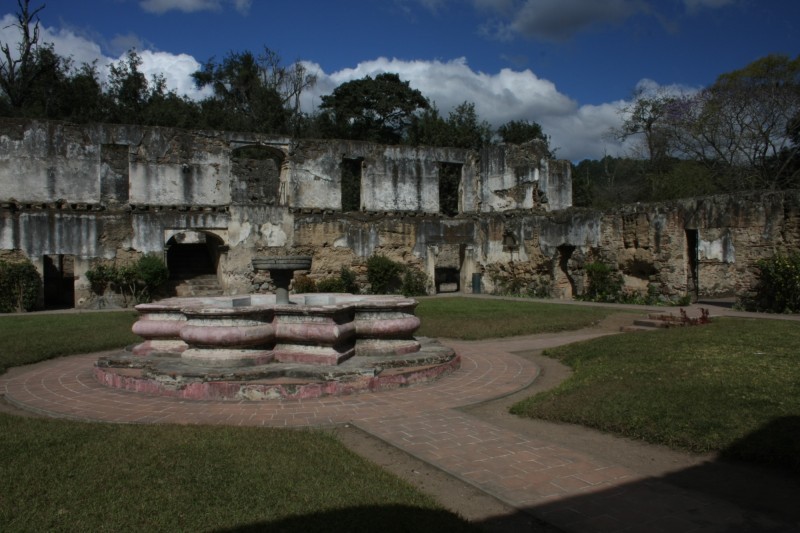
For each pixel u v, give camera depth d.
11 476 4.74
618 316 16.48
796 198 17.56
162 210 25.19
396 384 8.38
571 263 24.34
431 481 5.05
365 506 4.32
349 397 7.85
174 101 47.84
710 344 9.92
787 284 16.80
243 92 53.06
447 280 33.66
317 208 27.67
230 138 26.91
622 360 9.34
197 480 4.71
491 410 7.36
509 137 49.88
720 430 5.80
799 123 33.62
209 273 27.30
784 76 34.66
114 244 23.64
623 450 5.78
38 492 4.45
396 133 50.09
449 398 7.85
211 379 7.89
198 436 5.85
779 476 5.04
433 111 46.25
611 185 54.19
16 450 5.38
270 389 7.68
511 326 14.78
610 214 22.91
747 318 14.96
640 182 45.72
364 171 29.11
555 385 8.76
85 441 5.67
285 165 28.19
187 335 8.55
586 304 20.77
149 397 7.86
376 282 26.88
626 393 7.20
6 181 23.72
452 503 4.61
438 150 30.41
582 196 50.16
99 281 22.98
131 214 23.95
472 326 14.77
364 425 6.57
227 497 4.41
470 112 47.00
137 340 12.70
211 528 3.95
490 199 30.42
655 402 6.73
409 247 28.23
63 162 24.50
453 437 6.15
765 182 33.97
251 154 46.25
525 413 7.06
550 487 4.87
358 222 27.58
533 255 25.95
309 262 10.20
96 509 4.18
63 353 11.55
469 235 29.23
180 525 3.98
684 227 20.41
